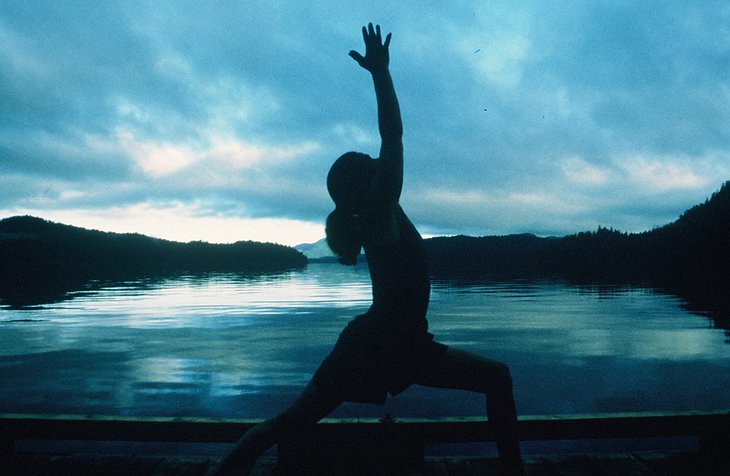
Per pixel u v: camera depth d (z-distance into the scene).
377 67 1.65
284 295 22.19
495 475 2.29
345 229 1.70
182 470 2.36
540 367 6.49
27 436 2.44
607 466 2.38
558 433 2.40
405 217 1.73
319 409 1.74
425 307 1.71
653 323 11.14
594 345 8.30
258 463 2.47
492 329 10.23
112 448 3.51
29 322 12.02
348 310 15.18
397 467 2.35
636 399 4.88
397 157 1.59
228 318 12.91
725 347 8.02
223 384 5.59
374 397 1.72
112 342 8.88
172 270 61.34
